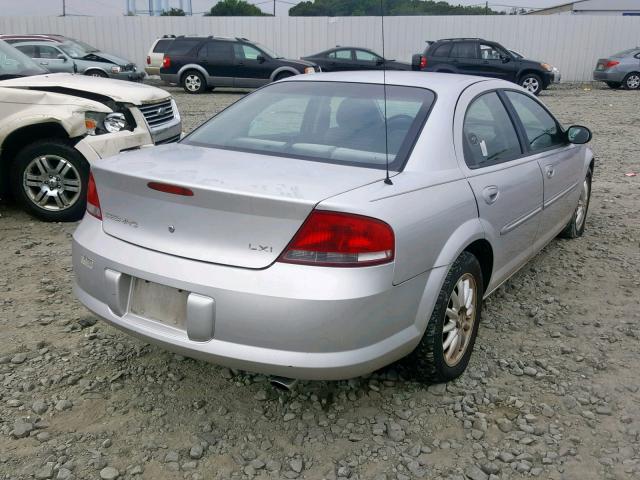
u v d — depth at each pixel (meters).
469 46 21.03
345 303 2.51
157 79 26.14
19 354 3.49
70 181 5.92
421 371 3.17
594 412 3.15
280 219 2.54
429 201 2.93
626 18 25.78
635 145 11.09
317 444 2.86
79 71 19.86
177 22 26.36
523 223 4.03
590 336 3.94
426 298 2.92
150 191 2.78
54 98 5.90
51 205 6.01
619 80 22.98
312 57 22.19
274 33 26.58
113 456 2.73
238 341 2.60
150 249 2.81
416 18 26.23
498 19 26.12
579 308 4.36
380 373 3.41
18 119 5.78
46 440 2.81
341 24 26.31
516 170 3.90
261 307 2.53
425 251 2.86
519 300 4.50
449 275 3.09
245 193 2.54
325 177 2.82
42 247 5.33
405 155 3.11
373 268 2.58
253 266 2.58
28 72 6.77
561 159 4.76
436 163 3.16
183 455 2.76
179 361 3.51
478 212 3.33
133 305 2.90
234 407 3.11
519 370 3.49
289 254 2.55
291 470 2.69
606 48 26.22
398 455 2.80
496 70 20.88
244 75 20.58
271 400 3.17
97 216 3.08
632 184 8.21
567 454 2.82
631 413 3.13
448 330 3.22
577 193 5.36
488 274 3.66
